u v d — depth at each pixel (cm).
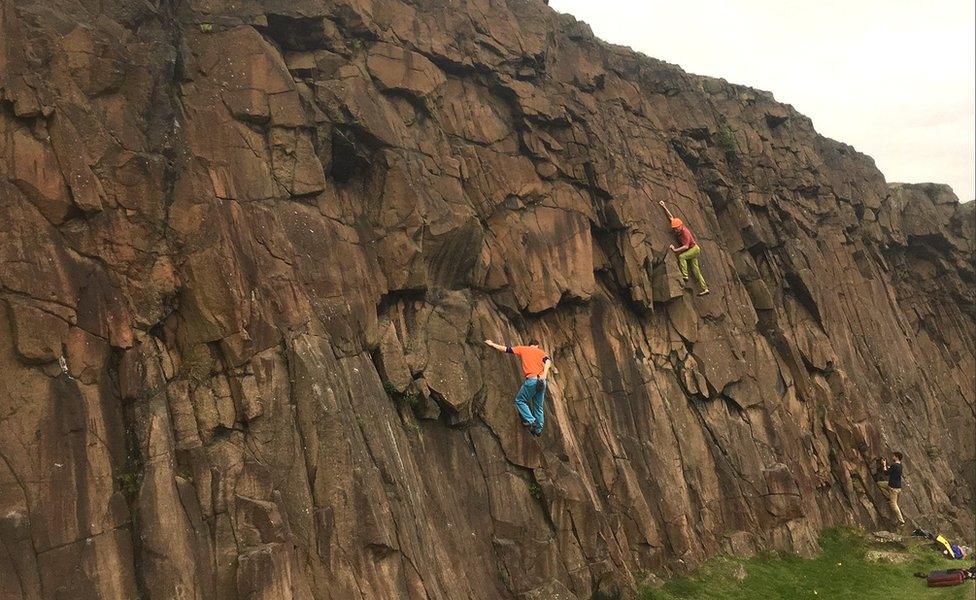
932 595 2016
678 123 2744
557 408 1823
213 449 1190
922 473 2912
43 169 1130
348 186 1666
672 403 2177
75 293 1120
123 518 1070
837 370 2766
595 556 1677
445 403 1600
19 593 951
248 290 1312
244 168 1429
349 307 1483
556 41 2355
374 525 1246
